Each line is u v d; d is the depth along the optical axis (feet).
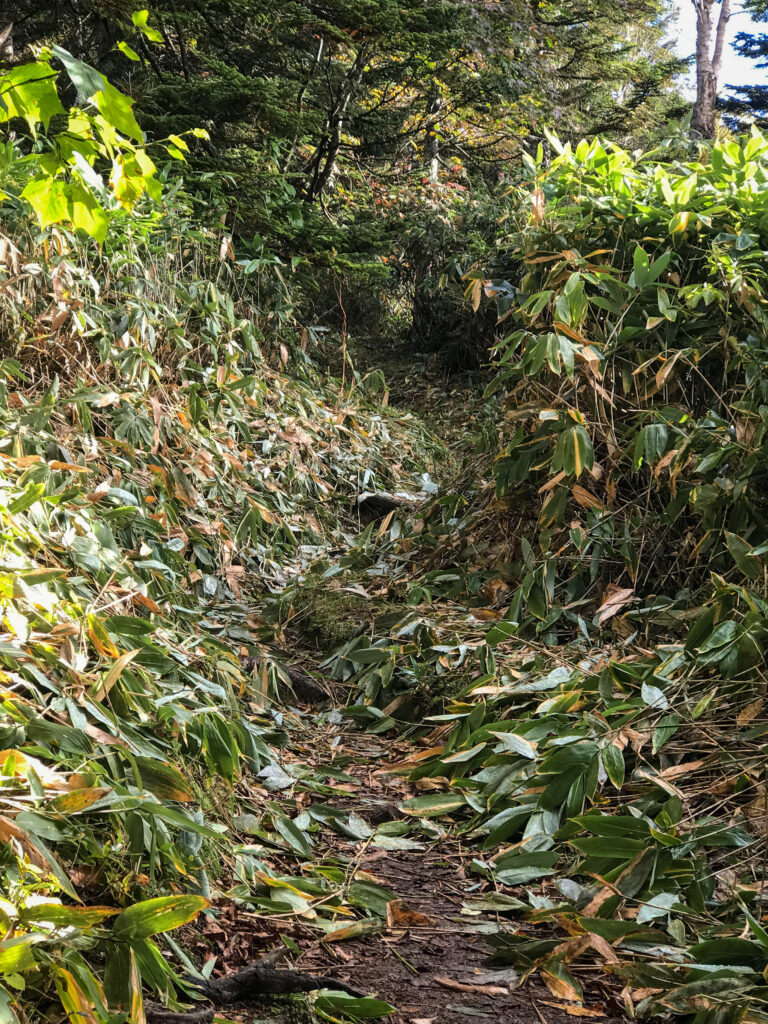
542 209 11.51
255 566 13.71
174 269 18.24
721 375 10.78
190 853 6.09
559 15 52.90
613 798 7.63
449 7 28.48
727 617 8.50
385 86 35.63
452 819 8.07
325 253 24.66
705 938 5.74
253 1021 4.93
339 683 10.98
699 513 10.07
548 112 42.65
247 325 18.11
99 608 7.52
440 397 24.95
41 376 13.07
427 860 7.35
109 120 4.66
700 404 10.89
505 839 7.57
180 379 16.06
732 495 9.56
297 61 28.60
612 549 10.53
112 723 6.15
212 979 5.24
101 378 13.91
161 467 12.73
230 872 6.49
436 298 27.20
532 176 12.73
